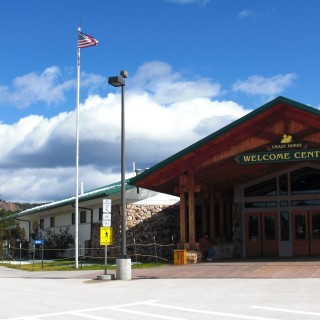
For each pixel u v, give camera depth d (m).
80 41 28.25
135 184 26.16
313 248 29.91
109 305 12.65
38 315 11.14
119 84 19.67
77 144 27.89
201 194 29.75
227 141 24.52
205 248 26.27
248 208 31.56
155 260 29.53
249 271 19.53
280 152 23.34
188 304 12.39
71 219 38.75
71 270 25.34
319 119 22.75
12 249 43.09
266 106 23.17
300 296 12.97
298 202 30.59
